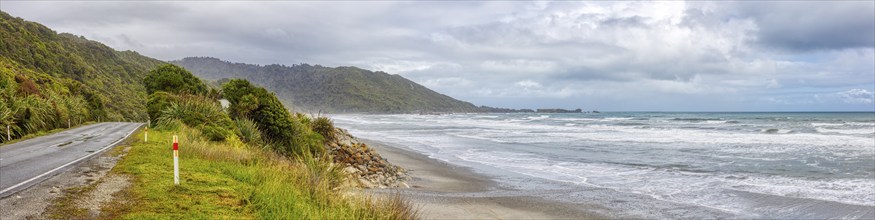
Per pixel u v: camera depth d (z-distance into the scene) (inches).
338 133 1214.9
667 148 1229.1
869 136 1497.3
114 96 3417.8
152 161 506.3
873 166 853.2
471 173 854.5
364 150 1007.6
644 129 2122.3
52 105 1339.8
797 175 772.6
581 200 615.8
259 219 299.0
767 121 2854.3
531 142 1487.5
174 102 1009.5
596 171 858.1
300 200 359.3
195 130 792.9
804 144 1269.7
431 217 510.3
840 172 794.8
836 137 1470.2
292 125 941.2
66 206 301.1
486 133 2023.9
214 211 307.0
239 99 956.0
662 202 600.1
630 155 1088.2
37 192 343.0
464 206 574.9
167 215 287.6
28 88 1370.6
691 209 564.7
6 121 898.1
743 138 1499.8
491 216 529.7
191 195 346.9
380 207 371.9
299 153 877.2
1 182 385.4
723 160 971.9
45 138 913.5
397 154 1180.5
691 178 764.6
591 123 2955.2
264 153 677.9
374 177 759.7
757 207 567.8
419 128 2711.6
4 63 1764.3
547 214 544.7
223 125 850.1
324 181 418.9
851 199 594.6
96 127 1384.1
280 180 393.7
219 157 550.3
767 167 863.1
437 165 968.3
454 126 2945.4
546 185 723.4
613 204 593.3
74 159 544.1
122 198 327.6
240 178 427.8
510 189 693.3
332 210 338.0
